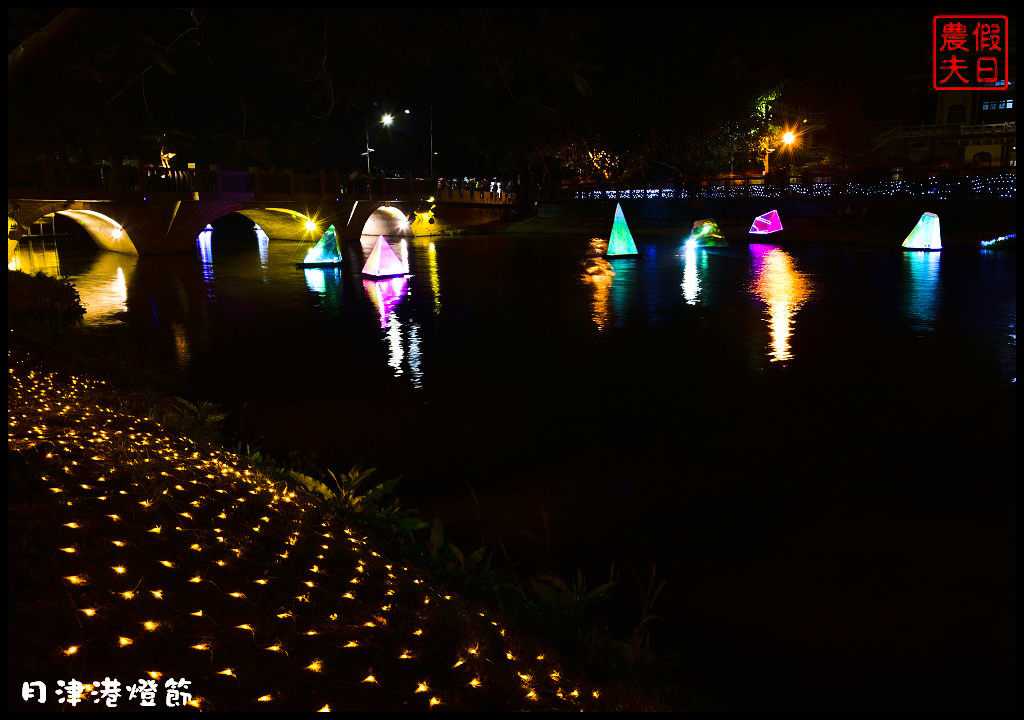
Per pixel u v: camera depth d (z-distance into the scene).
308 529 4.34
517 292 20.44
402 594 3.69
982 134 53.19
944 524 5.99
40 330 11.55
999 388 9.99
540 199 54.91
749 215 44.75
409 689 2.77
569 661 3.53
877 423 8.62
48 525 3.39
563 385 10.57
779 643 4.40
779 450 7.80
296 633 3.00
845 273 23.64
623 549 5.62
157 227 33.69
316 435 8.41
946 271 23.84
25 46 3.66
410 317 16.53
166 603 3.02
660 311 16.78
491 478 7.11
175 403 8.95
